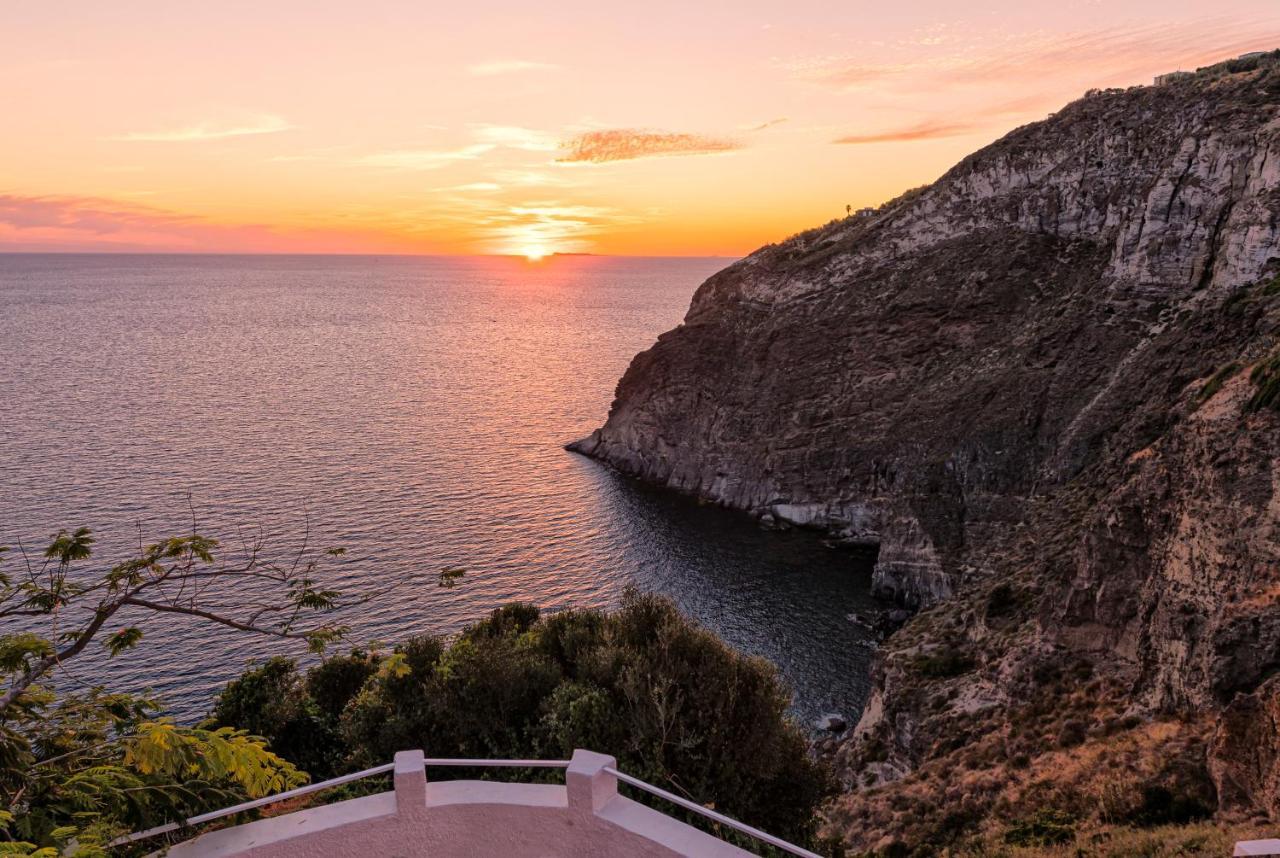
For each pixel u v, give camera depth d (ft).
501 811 27.37
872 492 303.27
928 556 257.96
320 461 367.45
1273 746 76.64
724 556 283.38
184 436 406.00
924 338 330.75
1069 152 329.11
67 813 28.35
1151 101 316.19
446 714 64.59
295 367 634.02
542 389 555.69
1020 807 99.19
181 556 37.29
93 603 201.77
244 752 30.32
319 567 249.55
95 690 34.96
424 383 572.10
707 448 357.20
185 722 167.22
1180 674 107.34
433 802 27.66
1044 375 267.80
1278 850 23.56
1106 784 93.15
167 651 190.60
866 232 382.42
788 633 231.71
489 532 287.48
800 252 407.23
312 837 26.58
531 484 349.41
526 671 67.21
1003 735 124.98
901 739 151.02
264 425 434.71
